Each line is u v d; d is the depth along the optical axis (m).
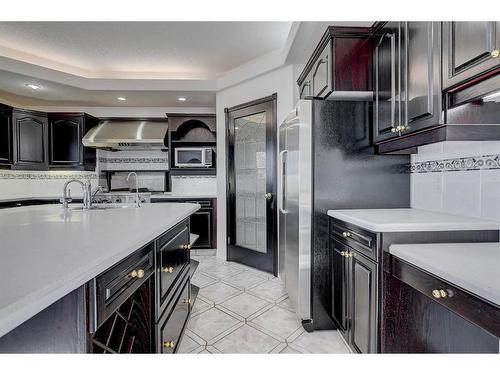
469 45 1.06
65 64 3.53
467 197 1.54
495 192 1.38
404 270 1.17
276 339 1.84
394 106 1.63
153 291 1.25
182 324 1.79
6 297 0.53
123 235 1.07
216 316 2.13
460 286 0.85
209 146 4.37
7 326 0.48
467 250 1.15
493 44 0.96
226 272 3.17
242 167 3.48
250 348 1.74
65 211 1.87
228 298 2.46
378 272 1.33
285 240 2.41
